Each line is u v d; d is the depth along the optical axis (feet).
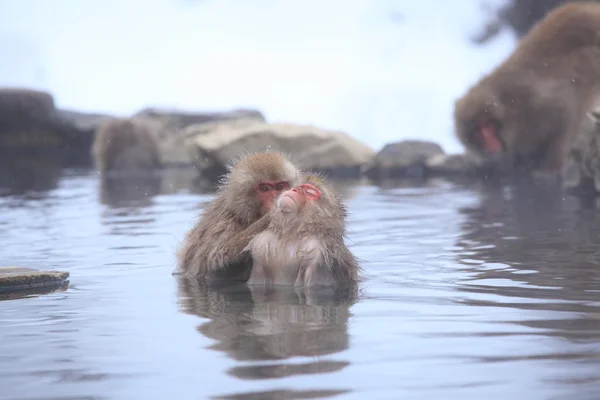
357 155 56.70
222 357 10.53
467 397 8.79
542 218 28.55
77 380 9.68
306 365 10.07
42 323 13.12
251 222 17.74
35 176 59.11
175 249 21.13
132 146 63.26
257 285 16.74
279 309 13.98
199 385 9.33
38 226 28.96
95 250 22.70
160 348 11.12
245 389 9.12
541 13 101.40
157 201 38.73
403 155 58.08
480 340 11.32
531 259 19.61
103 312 13.98
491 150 49.85
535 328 12.05
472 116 49.60
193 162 64.23
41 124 85.40
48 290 16.47
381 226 27.48
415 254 20.94
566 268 18.13
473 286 16.11
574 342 11.09
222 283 17.10
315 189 16.72
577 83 48.26
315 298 15.05
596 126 37.06
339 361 10.25
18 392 9.27
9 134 84.58
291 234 16.66
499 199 36.52
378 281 16.93
